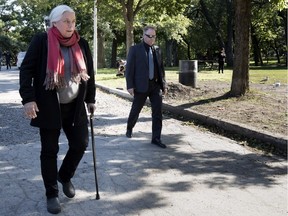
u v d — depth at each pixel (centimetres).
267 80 1936
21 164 585
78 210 431
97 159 617
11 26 6331
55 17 404
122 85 1673
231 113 936
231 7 4412
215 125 861
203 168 587
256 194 490
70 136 437
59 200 455
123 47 5866
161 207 445
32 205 442
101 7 2016
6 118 943
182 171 571
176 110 1031
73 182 514
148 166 590
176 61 5584
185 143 730
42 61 407
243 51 1177
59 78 404
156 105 706
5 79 2227
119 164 595
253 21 4238
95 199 462
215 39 4959
